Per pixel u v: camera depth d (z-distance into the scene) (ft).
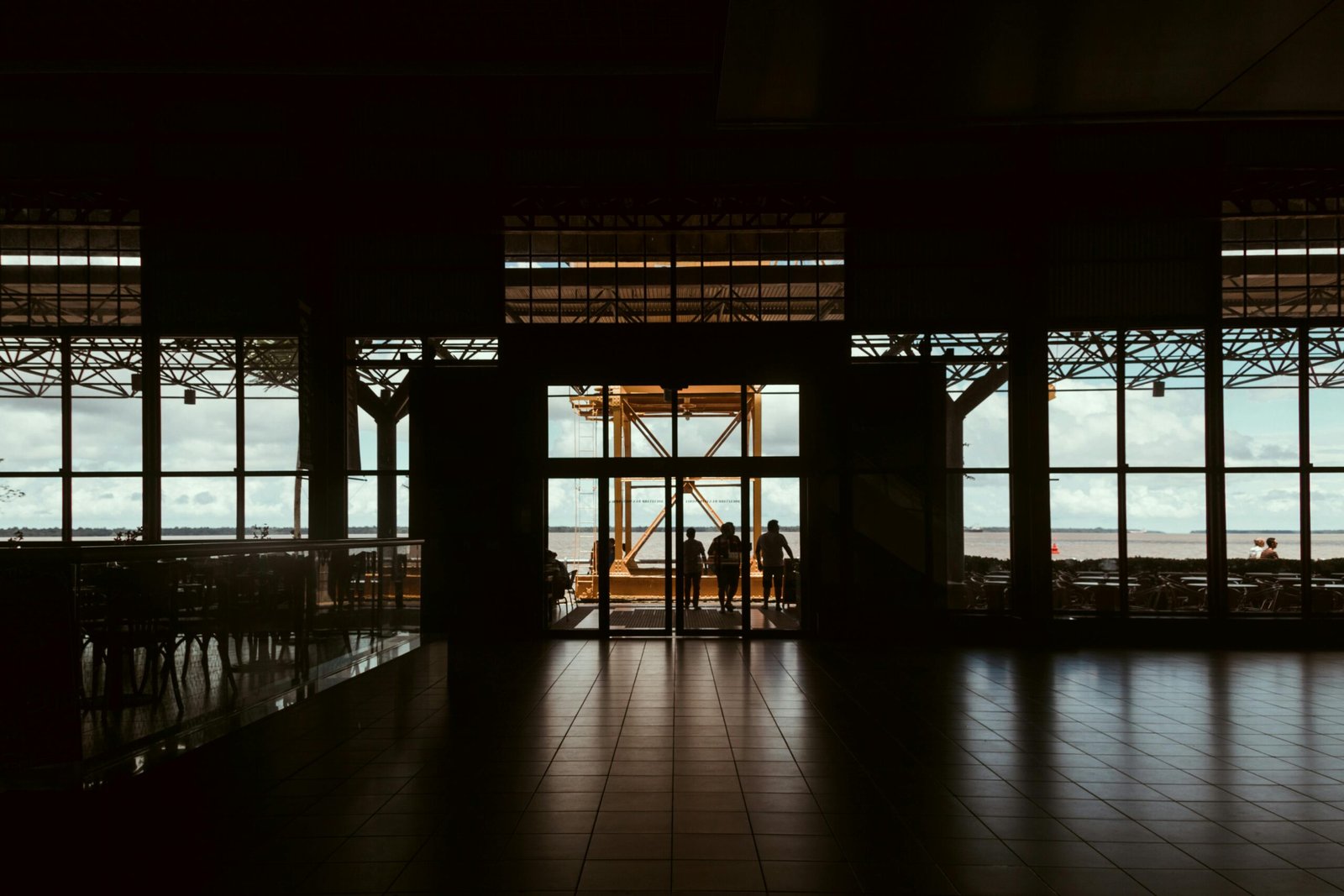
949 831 16.20
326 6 33.73
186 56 35.50
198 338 41.04
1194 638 39.81
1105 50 18.98
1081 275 40.91
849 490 41.70
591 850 15.29
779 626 42.45
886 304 41.78
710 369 42.34
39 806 13.15
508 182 41.63
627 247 42.65
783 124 23.13
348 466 41.81
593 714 25.89
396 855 15.07
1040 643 39.96
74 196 38.47
